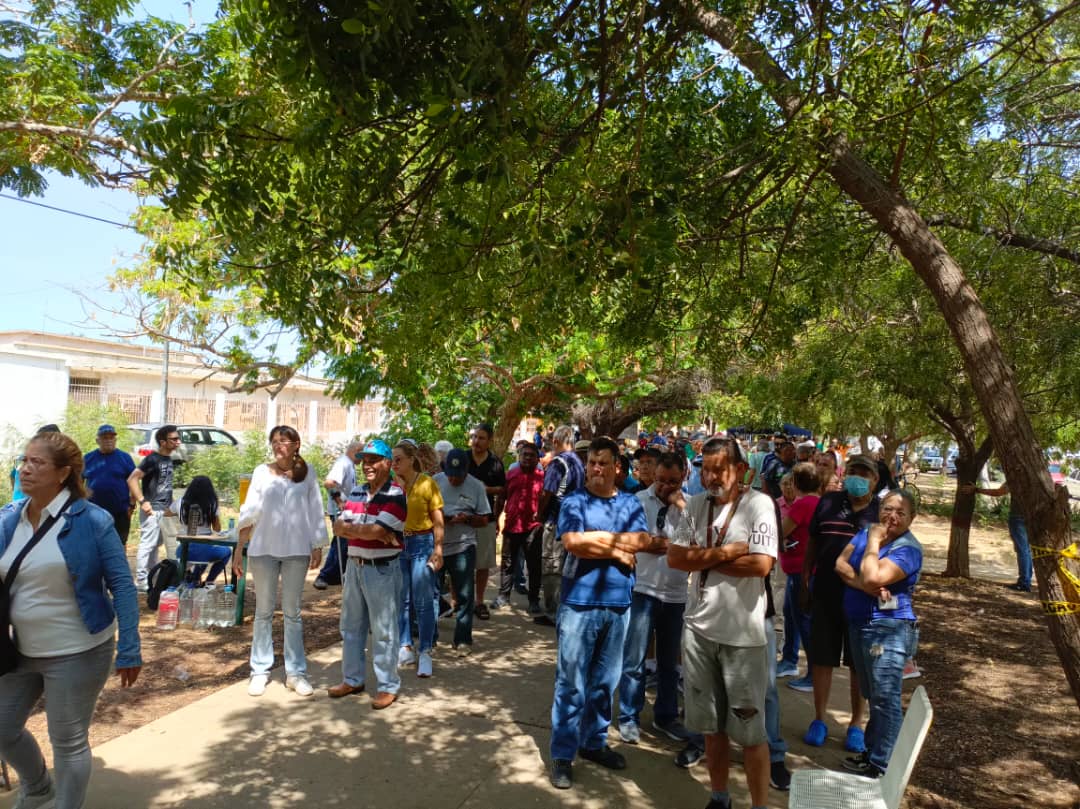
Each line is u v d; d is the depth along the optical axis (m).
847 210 7.39
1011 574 13.66
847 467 5.37
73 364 23.47
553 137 5.08
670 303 6.76
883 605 4.66
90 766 3.60
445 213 4.63
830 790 3.51
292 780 4.53
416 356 5.96
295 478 5.99
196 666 6.54
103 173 7.23
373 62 3.32
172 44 7.42
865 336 10.40
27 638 3.45
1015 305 7.95
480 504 7.19
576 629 4.68
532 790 4.52
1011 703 6.29
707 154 6.23
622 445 17.44
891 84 5.40
